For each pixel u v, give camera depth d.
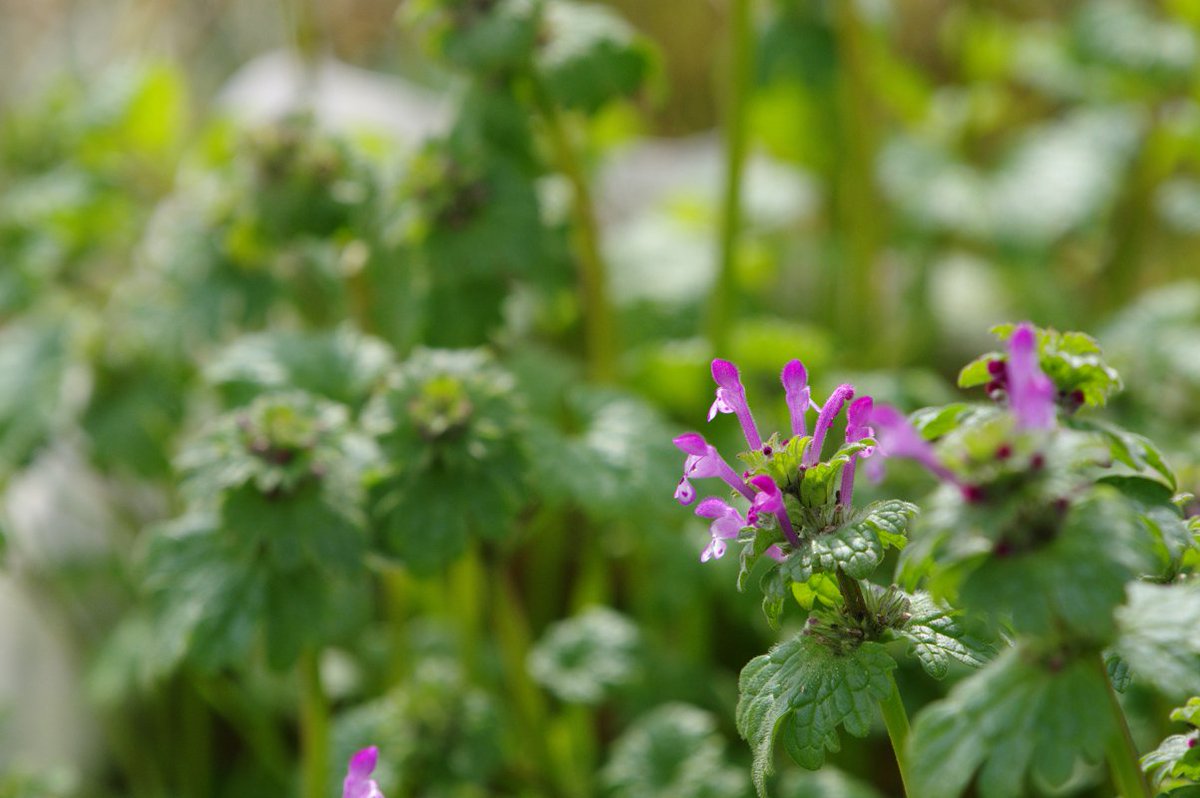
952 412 0.49
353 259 0.77
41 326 0.87
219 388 0.70
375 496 0.62
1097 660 0.46
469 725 0.70
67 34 1.36
